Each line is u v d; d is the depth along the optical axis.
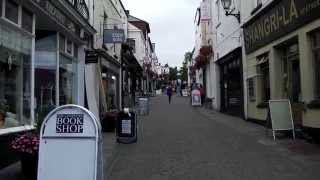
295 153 11.56
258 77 19.47
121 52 29.83
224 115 25.55
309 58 13.77
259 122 19.19
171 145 13.53
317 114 13.12
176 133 16.72
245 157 11.16
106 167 10.20
